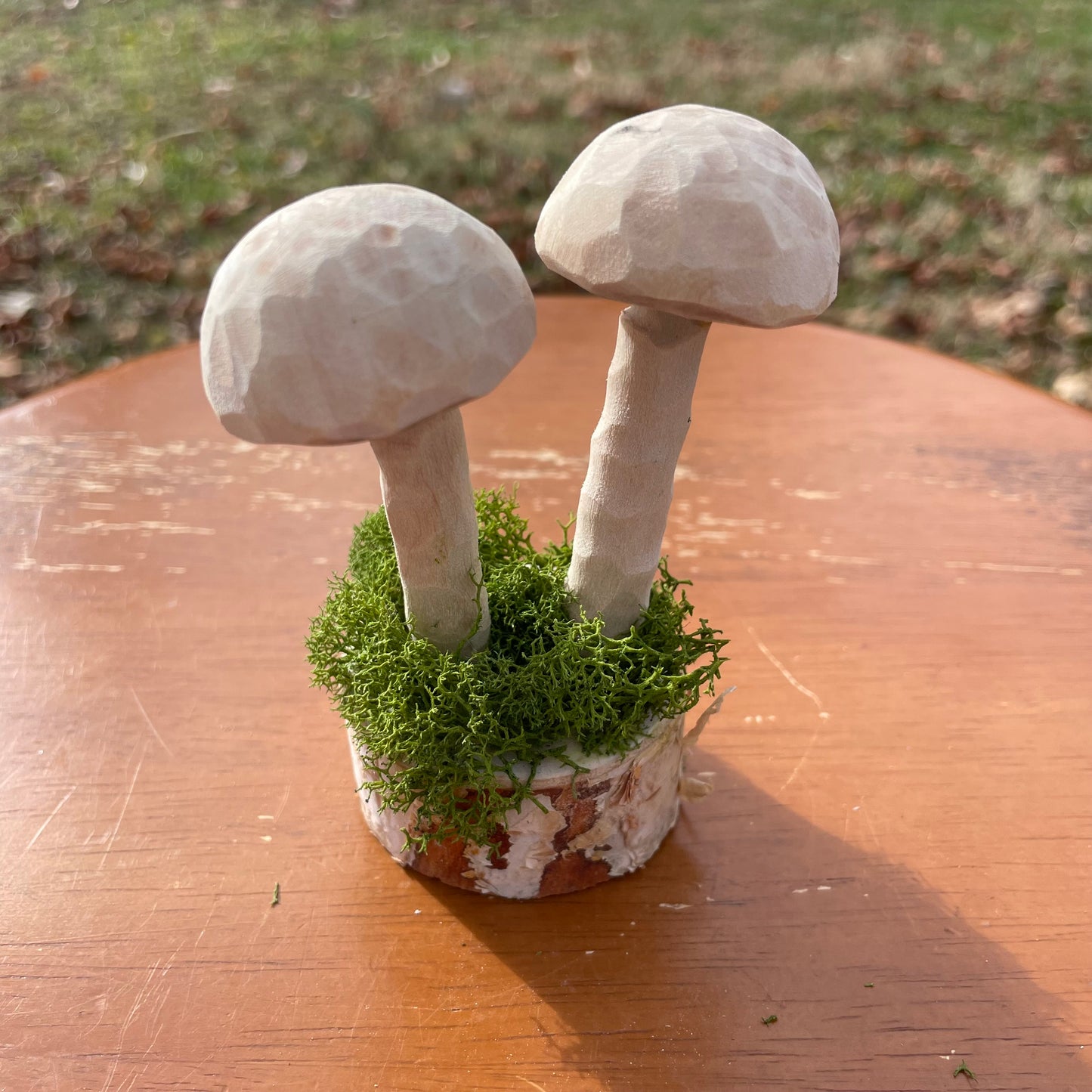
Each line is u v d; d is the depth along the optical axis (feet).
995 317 1.76
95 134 2.17
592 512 0.52
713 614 0.79
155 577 0.82
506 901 0.61
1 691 0.73
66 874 0.61
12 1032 0.53
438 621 0.54
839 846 0.63
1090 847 0.63
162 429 0.99
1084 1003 0.55
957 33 2.63
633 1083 0.51
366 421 0.38
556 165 2.05
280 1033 0.53
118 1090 0.50
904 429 0.98
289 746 0.69
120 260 1.86
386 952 0.57
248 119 2.22
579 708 0.53
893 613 0.79
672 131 0.41
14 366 1.67
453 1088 0.51
